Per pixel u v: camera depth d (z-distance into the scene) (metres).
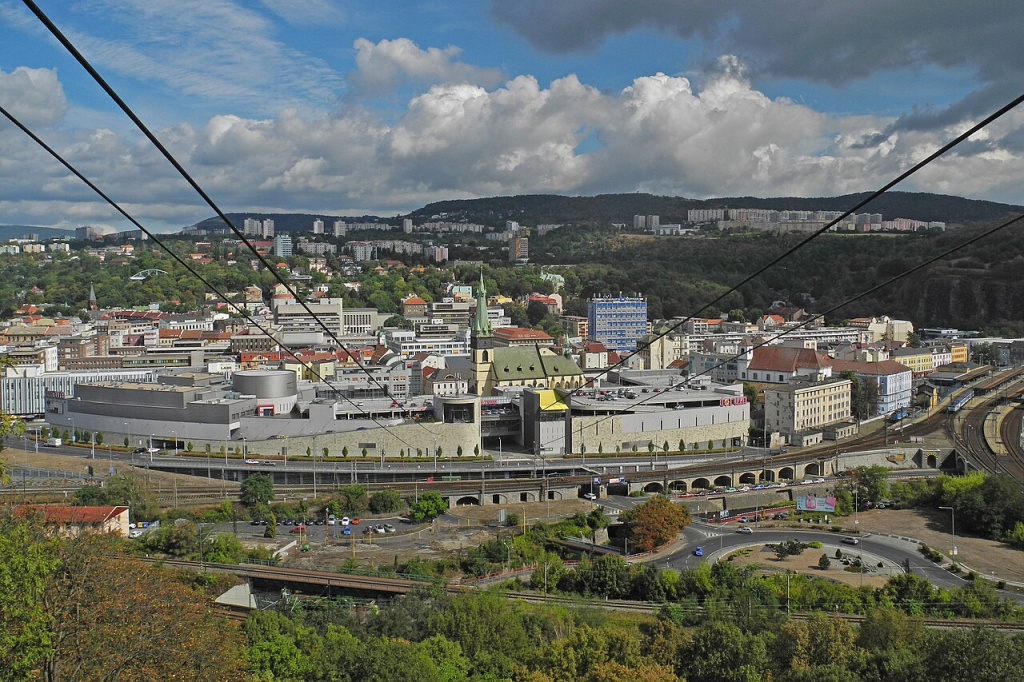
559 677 124.12
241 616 144.00
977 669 114.12
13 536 74.88
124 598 89.75
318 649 123.38
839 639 131.75
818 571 198.38
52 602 82.75
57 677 79.19
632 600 177.62
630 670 118.62
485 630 139.00
